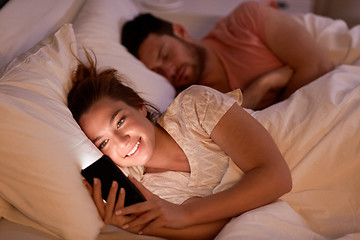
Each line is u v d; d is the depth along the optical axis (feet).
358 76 3.98
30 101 2.91
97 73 3.83
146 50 5.29
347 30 5.67
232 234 2.72
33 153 2.73
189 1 7.33
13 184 2.78
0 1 4.37
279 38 5.28
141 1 7.13
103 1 5.26
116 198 2.91
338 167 3.22
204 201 3.04
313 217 3.10
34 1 4.56
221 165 3.41
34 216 2.83
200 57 5.49
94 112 3.25
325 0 8.48
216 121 3.22
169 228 3.05
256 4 5.64
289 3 7.72
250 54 5.46
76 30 4.51
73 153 2.88
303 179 3.26
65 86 3.52
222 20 6.02
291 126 3.45
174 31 5.70
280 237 2.72
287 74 5.21
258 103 5.07
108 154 3.28
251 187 2.99
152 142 3.34
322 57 5.07
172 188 3.44
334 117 3.41
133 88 4.14
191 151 3.41
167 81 4.92
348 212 3.07
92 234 2.84
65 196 2.77
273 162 3.05
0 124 2.69
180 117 3.43
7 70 3.18
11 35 3.98
